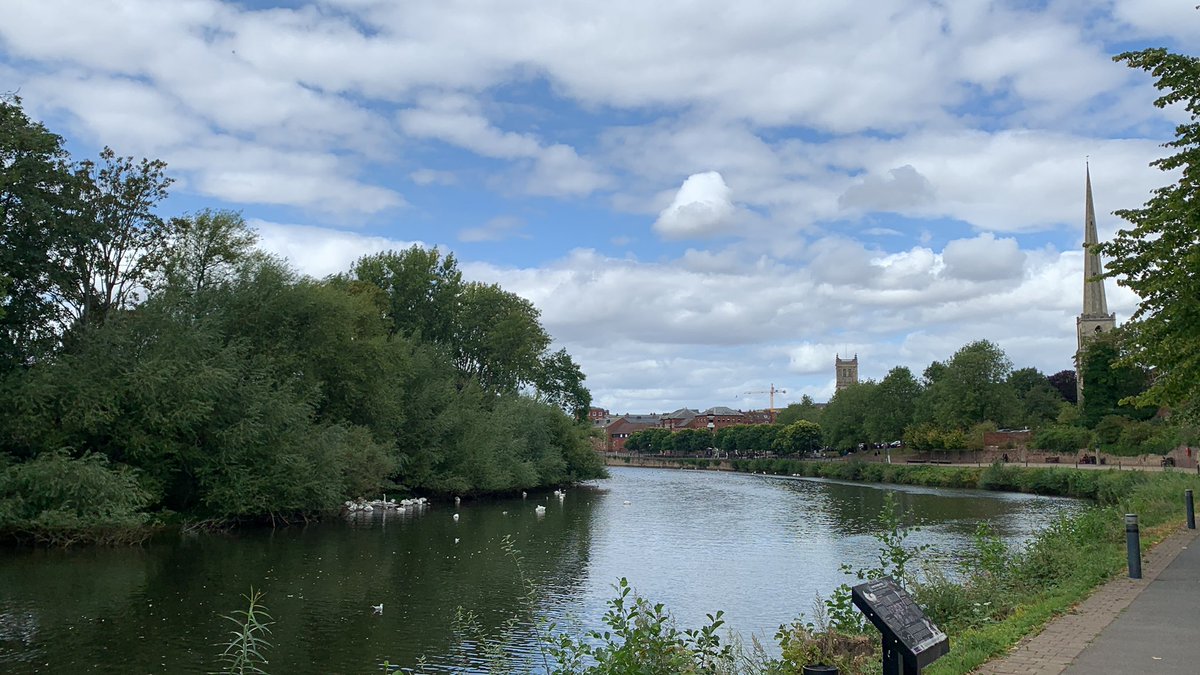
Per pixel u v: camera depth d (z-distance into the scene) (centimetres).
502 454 6419
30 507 3034
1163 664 915
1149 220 1709
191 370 3681
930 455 9994
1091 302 12962
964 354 9456
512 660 1762
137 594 2322
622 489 8125
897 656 711
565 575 2775
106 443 3575
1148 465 7181
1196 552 1827
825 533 4044
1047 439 8656
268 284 4481
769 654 1689
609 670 973
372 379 5131
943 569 2238
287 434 4003
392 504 5278
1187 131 1730
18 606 2156
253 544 3381
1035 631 1095
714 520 4762
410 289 7606
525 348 8100
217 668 1669
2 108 3497
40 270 3634
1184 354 1720
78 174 3988
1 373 3447
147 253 4356
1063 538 1975
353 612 2169
